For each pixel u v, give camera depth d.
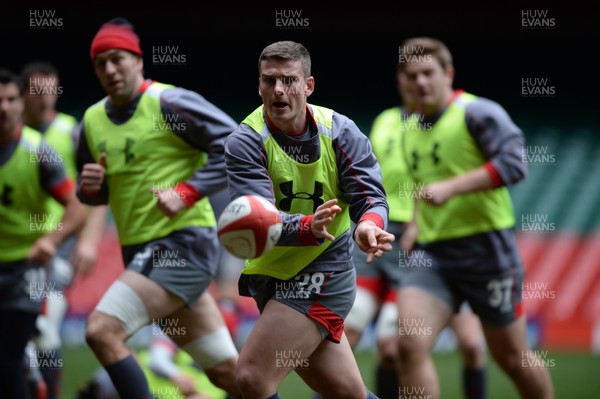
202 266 21.30
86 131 22.03
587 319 51.38
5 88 24.09
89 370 38.75
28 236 24.75
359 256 28.70
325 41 80.19
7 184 24.55
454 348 47.50
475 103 24.55
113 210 21.83
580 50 80.50
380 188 17.22
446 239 24.17
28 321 24.50
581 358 44.84
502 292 23.95
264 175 16.98
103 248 56.88
